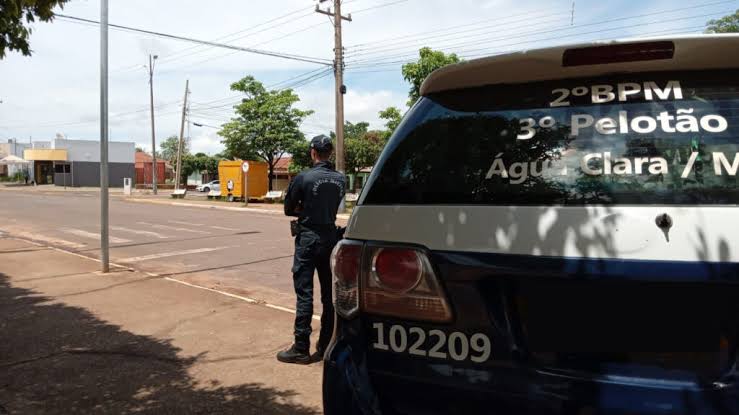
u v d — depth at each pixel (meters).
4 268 8.21
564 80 1.82
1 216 18.77
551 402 1.52
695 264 1.44
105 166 7.80
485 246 1.65
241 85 30.97
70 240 12.50
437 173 1.83
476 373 1.62
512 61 1.80
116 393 3.61
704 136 1.62
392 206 1.85
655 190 1.57
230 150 31.89
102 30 7.37
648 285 1.47
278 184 46.03
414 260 1.72
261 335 4.88
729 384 1.41
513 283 1.61
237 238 13.04
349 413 1.75
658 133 1.65
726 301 1.42
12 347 4.52
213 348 4.53
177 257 9.95
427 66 18.09
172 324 5.22
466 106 1.91
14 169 64.31
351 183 39.53
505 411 1.57
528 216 1.63
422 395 1.68
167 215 20.58
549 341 1.57
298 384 3.78
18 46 4.46
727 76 1.69
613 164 1.64
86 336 4.83
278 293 6.86
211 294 6.53
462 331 1.65
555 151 1.71
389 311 1.75
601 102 1.75
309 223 4.19
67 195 36.00
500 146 1.79
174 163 69.56
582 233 1.55
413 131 1.97
